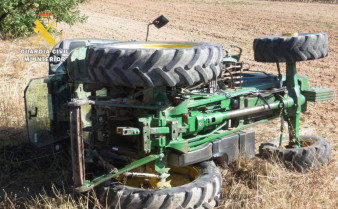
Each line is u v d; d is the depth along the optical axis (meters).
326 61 15.60
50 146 6.66
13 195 5.34
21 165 6.20
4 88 9.79
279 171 5.47
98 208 4.57
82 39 6.60
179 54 4.21
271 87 6.11
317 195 4.89
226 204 4.78
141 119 4.37
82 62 5.54
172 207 4.34
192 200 4.42
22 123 7.82
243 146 5.67
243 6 35.12
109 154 5.14
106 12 31.92
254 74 6.55
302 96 6.31
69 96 5.93
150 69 4.19
